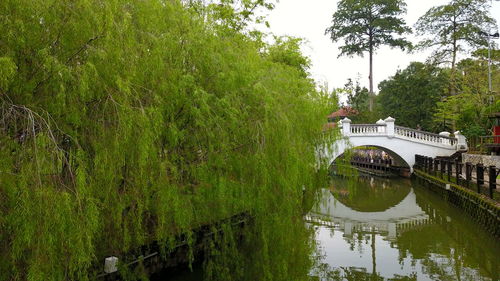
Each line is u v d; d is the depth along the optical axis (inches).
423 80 1346.0
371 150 1551.4
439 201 738.2
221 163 231.9
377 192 877.8
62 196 150.8
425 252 419.2
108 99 181.5
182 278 299.9
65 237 154.4
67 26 171.2
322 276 347.6
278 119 250.5
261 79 269.4
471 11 1290.6
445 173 785.6
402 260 392.2
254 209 250.5
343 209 682.8
